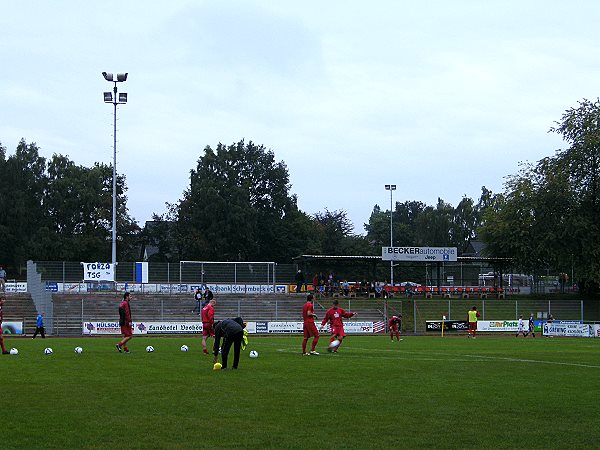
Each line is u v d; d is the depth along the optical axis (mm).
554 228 71625
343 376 19656
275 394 16109
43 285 55750
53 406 14422
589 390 17312
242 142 104000
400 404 14852
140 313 58250
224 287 66750
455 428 12492
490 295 73625
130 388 16969
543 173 73500
